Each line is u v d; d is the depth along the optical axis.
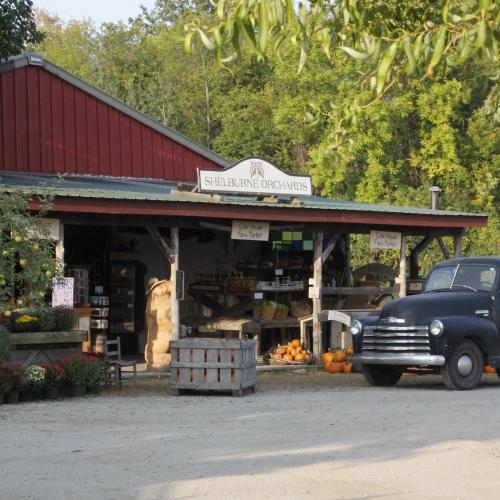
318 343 20.20
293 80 44.44
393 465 8.60
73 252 22.22
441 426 11.15
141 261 23.02
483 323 16.22
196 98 54.50
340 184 46.81
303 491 7.46
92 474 8.20
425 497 7.28
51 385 14.14
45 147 23.23
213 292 21.11
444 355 15.70
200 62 54.88
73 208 16.53
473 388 16.02
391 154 44.22
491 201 45.22
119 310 22.77
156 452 9.30
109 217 17.53
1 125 22.62
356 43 5.89
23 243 14.02
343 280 23.30
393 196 43.88
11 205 14.05
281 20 4.88
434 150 43.09
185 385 14.79
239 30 5.01
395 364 15.96
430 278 17.36
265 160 19.22
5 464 8.70
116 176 24.20
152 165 24.80
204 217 18.42
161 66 57.78
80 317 18.33
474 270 16.92
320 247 20.38
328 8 5.76
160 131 24.97
